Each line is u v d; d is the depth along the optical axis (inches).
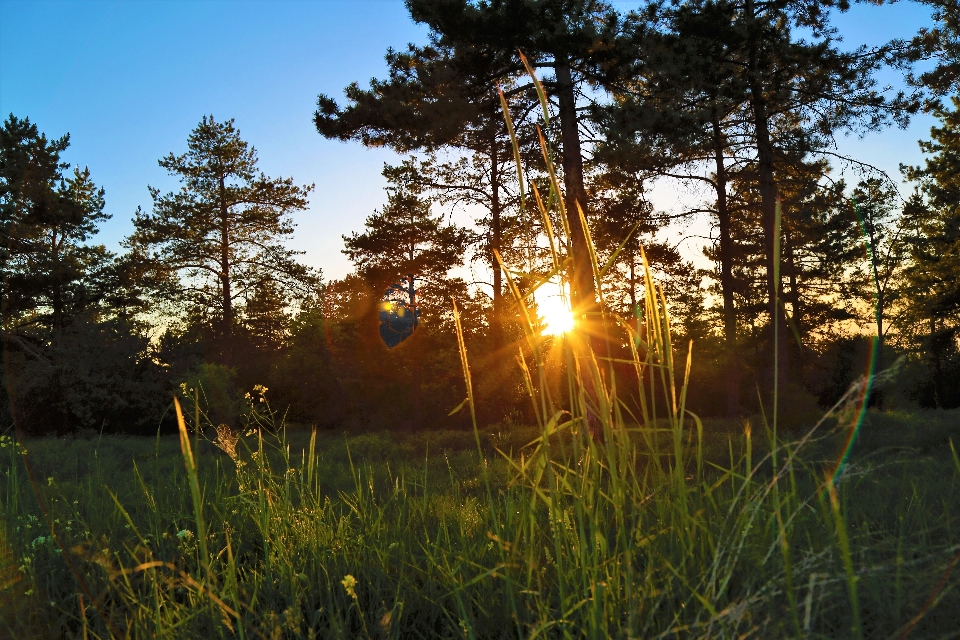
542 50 495.8
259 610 91.6
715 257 1042.1
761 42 636.1
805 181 713.6
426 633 87.3
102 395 952.9
